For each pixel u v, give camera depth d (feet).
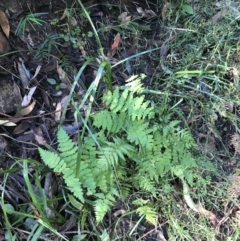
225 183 2.82
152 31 3.07
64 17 2.90
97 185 2.58
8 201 2.62
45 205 2.45
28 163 2.68
